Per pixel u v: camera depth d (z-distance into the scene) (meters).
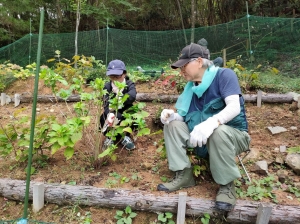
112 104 2.69
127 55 9.91
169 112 2.49
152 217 2.33
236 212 2.19
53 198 2.44
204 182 2.61
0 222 2.32
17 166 2.98
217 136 2.18
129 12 16.00
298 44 8.68
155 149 3.35
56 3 13.73
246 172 2.64
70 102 5.03
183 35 10.18
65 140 2.51
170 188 2.45
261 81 5.61
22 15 12.90
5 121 4.34
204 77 2.35
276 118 4.16
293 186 2.60
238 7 13.95
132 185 2.60
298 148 3.10
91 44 9.73
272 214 2.13
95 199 2.39
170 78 5.11
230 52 9.83
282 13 12.05
